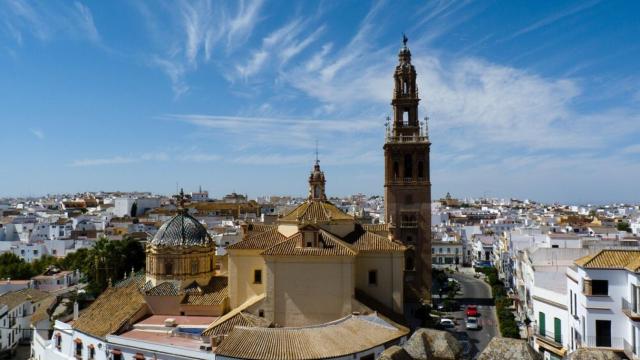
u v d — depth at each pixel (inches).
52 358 2883.9
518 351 861.2
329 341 2124.8
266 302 2496.3
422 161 4382.4
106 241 4677.7
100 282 4387.3
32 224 7381.9
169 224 2933.1
